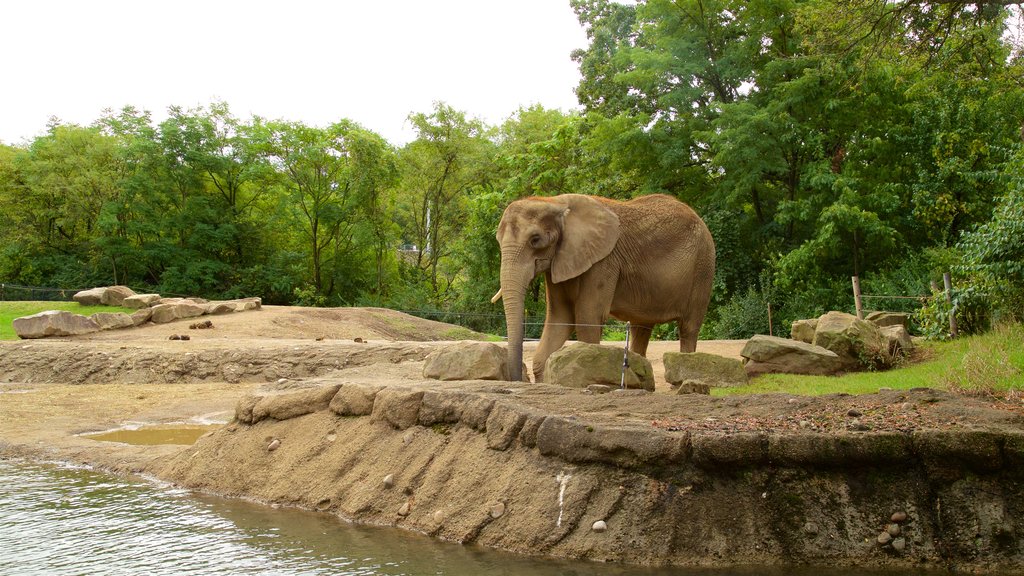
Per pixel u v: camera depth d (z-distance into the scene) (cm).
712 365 1152
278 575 545
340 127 4000
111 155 3984
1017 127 2202
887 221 2334
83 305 2877
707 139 2661
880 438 579
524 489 633
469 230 3894
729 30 2800
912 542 554
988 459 566
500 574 538
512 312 1027
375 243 4244
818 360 1273
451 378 988
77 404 1423
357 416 828
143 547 616
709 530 567
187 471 866
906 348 1352
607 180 2928
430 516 662
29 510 733
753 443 585
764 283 2594
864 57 1485
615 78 2822
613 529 579
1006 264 1323
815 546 557
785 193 2802
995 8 1442
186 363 1784
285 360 1775
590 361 929
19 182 4225
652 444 595
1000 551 543
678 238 1210
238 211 4159
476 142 4512
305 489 767
